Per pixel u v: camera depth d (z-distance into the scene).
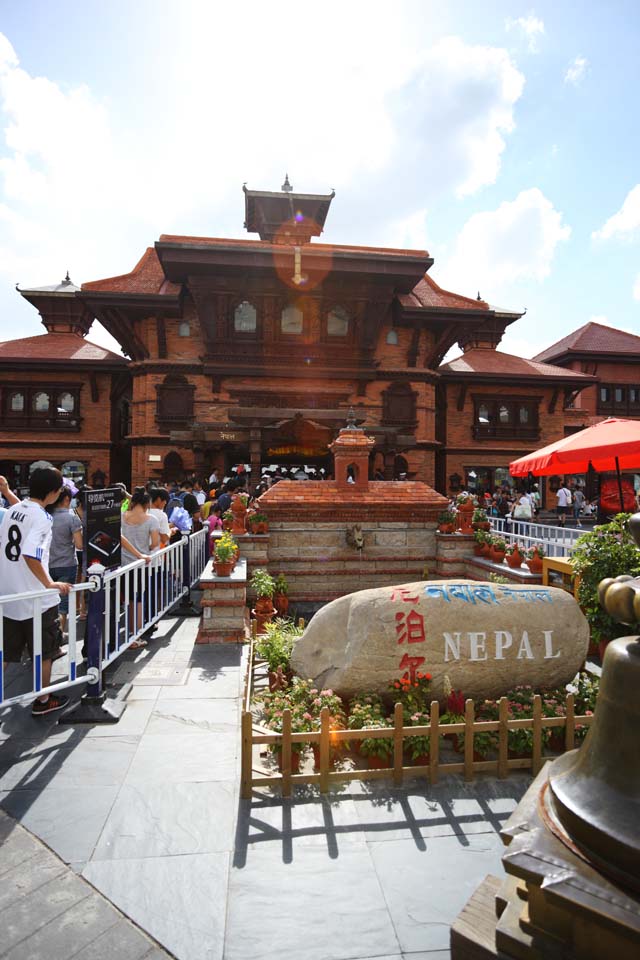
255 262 23.33
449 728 3.81
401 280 25.16
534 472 9.21
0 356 25.70
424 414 26.75
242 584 7.08
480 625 4.62
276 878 2.82
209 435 22.77
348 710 4.67
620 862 1.29
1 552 4.69
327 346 25.50
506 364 31.05
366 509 9.88
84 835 3.15
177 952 2.36
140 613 6.54
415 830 3.24
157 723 4.68
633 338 38.97
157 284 26.64
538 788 1.75
